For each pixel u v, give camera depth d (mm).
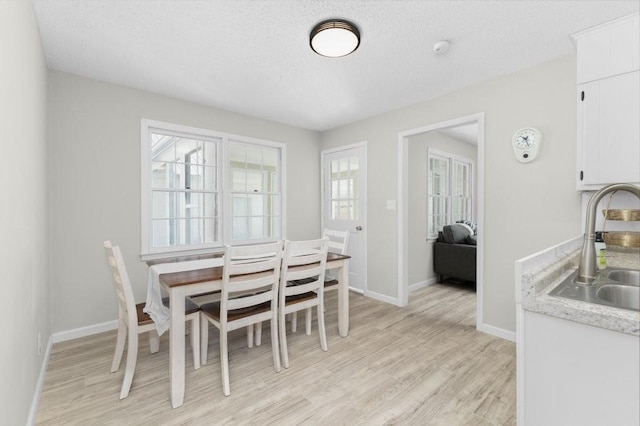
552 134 2379
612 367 886
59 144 2553
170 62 2453
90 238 2707
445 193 4961
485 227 2770
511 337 2594
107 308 2791
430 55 2330
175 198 3338
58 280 2545
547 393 1014
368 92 3068
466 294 4016
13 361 1273
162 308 1964
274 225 4219
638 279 1538
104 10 1806
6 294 1178
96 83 2746
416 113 3361
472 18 1877
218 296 2617
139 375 2021
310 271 2273
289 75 2688
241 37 2100
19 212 1391
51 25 1946
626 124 1870
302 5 1763
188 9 1800
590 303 977
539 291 1111
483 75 2680
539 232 2451
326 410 1678
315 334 2705
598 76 1966
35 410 1619
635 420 853
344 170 4289
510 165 2611
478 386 1907
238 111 3674
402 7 1775
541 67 2439
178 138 3355
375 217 3828
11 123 1252
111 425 1553
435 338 2629
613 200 2033
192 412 1656
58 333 2541
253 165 3980
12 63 1271
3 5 1152
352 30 1924
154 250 3082
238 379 1979
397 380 1973
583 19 1885
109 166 2809
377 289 3803
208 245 3475
